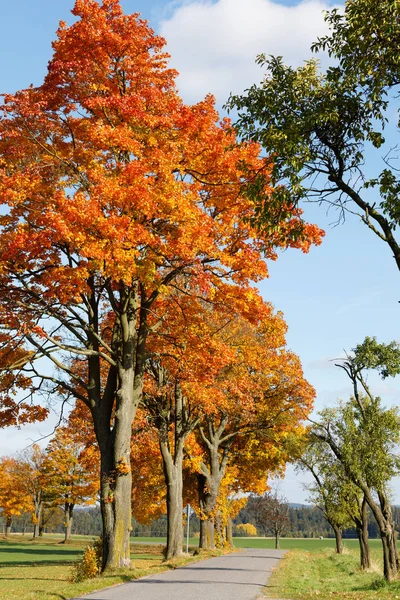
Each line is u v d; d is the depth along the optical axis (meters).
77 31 18.09
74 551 51.28
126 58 18.61
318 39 11.12
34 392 20.41
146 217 17.33
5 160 17.94
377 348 25.09
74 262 17.62
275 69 11.91
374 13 10.27
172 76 19.69
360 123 11.32
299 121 11.24
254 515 72.75
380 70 10.62
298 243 18.69
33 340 18.28
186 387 23.97
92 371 20.12
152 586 14.70
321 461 29.80
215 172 19.00
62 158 18.42
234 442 42.22
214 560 27.69
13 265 17.56
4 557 41.69
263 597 12.79
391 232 10.77
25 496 72.44
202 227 16.95
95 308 20.45
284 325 36.09
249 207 18.84
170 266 18.36
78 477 66.44
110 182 16.05
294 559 31.17
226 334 31.78
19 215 17.58
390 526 23.69
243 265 18.70
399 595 15.14
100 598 12.05
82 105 18.58
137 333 21.02
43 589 13.89
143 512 51.22
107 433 19.45
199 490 37.00
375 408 25.73
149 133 18.17
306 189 11.60
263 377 37.25
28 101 17.94
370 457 24.66
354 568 30.02
